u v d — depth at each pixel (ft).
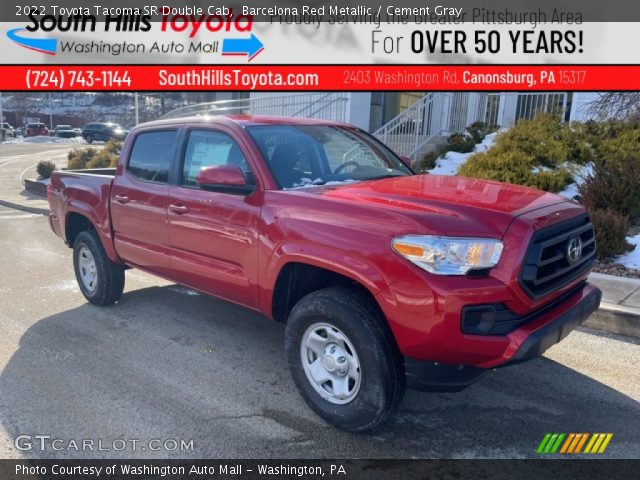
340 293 10.79
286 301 12.57
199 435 11.05
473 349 9.45
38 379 13.48
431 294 9.41
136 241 16.51
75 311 18.66
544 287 10.27
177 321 17.62
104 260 18.26
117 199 16.90
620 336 15.87
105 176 18.28
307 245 11.16
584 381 13.21
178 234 14.69
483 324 9.56
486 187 12.48
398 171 15.40
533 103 42.88
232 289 13.47
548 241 10.10
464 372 9.88
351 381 10.96
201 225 13.85
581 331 16.26
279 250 11.71
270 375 13.75
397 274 9.77
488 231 9.77
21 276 23.34
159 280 22.62
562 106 41.68
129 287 21.59
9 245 29.99
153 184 15.74
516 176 28.71
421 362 9.94
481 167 30.32
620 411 11.87
